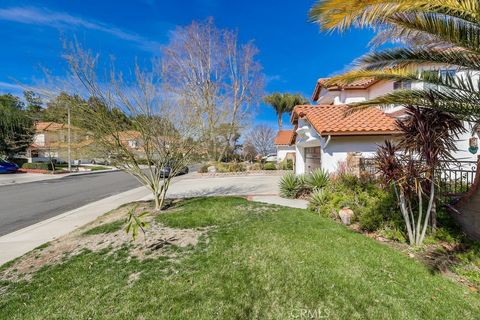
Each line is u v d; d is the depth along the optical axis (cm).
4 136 3166
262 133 5284
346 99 1616
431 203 575
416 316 337
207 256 504
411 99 548
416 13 445
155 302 363
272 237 595
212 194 1335
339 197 847
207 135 1010
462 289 418
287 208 893
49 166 3275
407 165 580
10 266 509
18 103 3381
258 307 350
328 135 1099
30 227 827
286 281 409
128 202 1212
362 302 360
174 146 924
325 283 404
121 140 891
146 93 879
